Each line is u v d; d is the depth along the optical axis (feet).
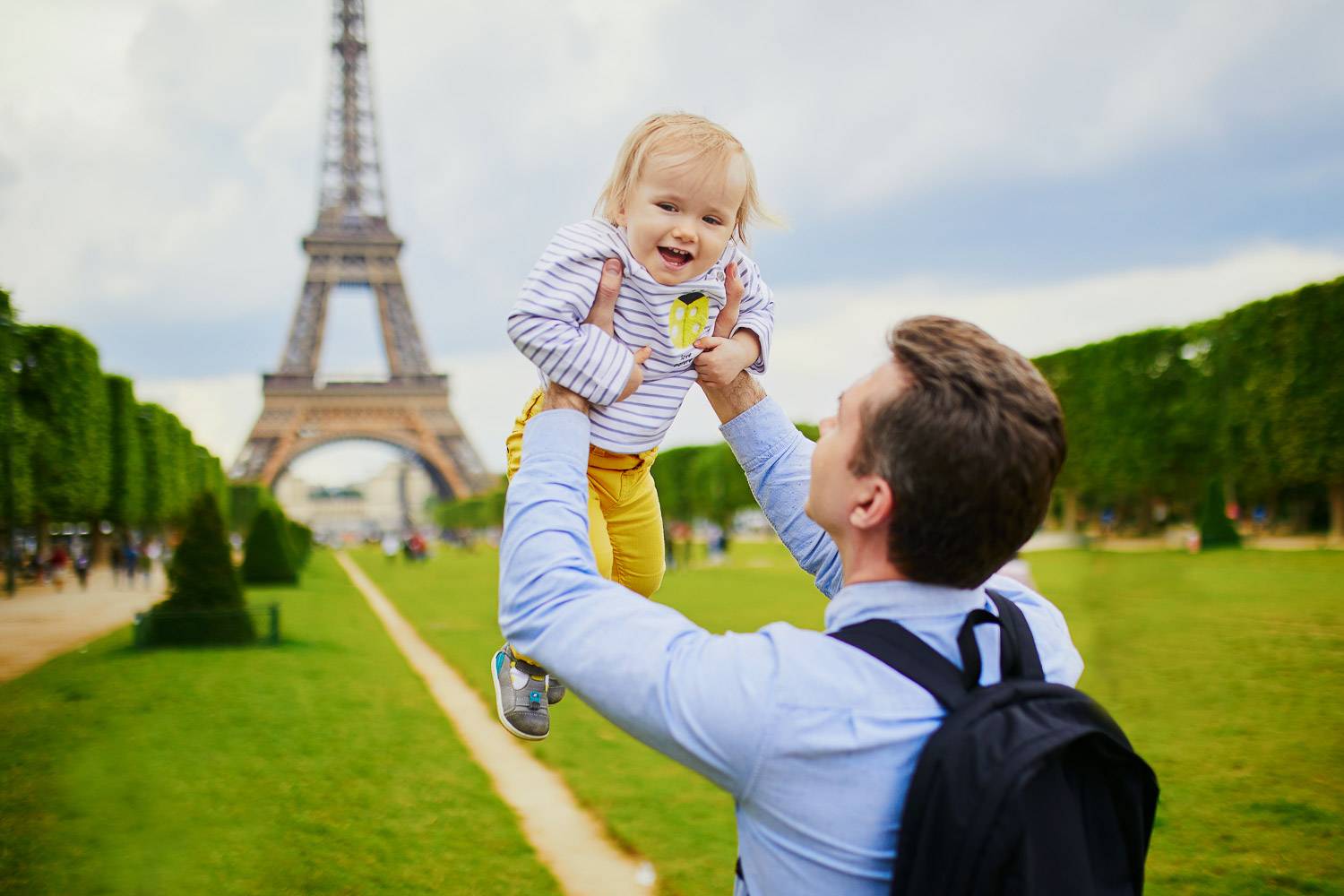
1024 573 32.40
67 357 140.67
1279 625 59.82
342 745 37.78
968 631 5.77
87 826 27.50
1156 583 87.71
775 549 237.25
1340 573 97.19
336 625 83.71
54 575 144.97
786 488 8.14
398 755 36.24
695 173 7.32
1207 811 26.89
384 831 27.37
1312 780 29.19
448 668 60.54
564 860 25.49
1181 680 43.57
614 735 39.32
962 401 5.55
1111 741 5.59
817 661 5.61
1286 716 36.76
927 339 5.98
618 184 7.85
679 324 7.82
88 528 221.46
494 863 24.98
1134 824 5.79
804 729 5.35
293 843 26.40
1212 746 32.96
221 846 26.08
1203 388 153.99
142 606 113.39
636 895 23.04
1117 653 50.52
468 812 29.19
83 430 143.95
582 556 6.25
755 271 8.69
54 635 80.28
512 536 6.45
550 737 38.93
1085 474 176.55
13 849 25.48
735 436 8.45
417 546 216.13
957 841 4.97
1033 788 5.20
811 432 134.41
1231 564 110.63
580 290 7.22
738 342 8.18
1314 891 21.91
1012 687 5.57
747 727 5.37
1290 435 132.77
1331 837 24.81
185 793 31.01
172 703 46.42
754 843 5.69
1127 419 168.45
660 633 5.81
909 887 5.09
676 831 27.25
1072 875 5.21
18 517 129.18
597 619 5.84
